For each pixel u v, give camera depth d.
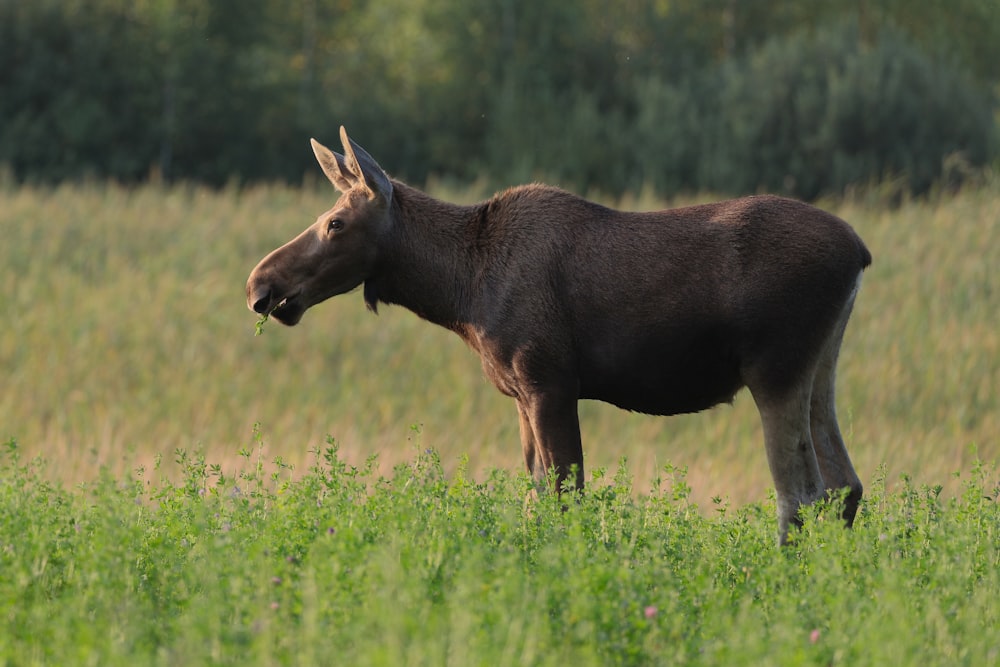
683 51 149.75
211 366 60.94
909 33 155.12
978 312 66.19
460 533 21.02
